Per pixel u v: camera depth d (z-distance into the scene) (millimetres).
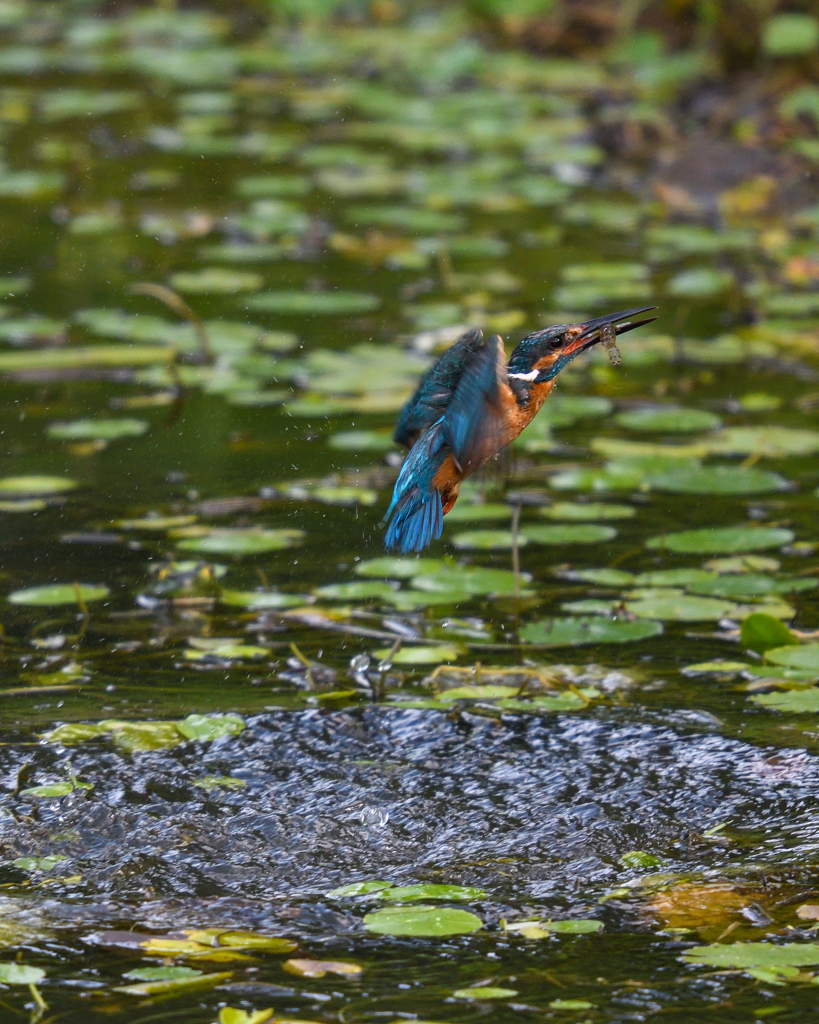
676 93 20281
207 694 7473
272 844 6152
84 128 20234
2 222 16203
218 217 16500
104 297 13844
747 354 12797
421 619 8375
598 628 8164
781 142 18047
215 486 10148
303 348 12695
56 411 11406
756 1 19969
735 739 6984
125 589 8680
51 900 5703
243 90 22625
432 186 17750
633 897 5734
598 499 10039
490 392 5633
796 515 9734
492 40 23812
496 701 7379
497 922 5551
